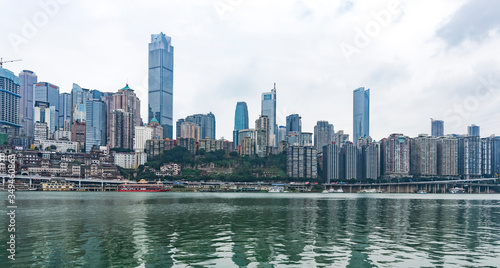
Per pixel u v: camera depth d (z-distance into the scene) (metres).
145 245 51.47
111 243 53.00
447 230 68.75
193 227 71.81
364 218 92.06
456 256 44.97
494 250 48.88
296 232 65.19
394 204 163.75
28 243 52.81
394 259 43.19
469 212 114.56
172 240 55.78
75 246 50.59
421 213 109.25
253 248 49.56
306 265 40.19
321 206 144.00
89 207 125.31
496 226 75.62
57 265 40.06
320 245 52.00
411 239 57.72
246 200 198.12
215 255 45.09
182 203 158.12
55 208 119.94
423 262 41.84
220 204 153.00
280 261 42.00
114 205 137.75
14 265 40.06
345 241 55.56
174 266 39.72
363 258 43.62
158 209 119.06
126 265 40.12
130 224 76.12
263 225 75.56
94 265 40.12
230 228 70.56
